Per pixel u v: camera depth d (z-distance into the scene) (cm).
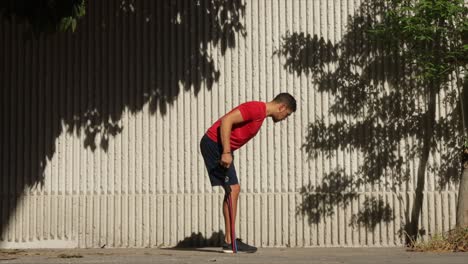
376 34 766
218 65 819
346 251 719
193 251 718
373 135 805
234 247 661
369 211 800
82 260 591
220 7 823
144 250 757
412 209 797
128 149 821
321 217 803
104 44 827
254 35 818
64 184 823
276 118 664
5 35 831
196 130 816
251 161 809
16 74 831
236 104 814
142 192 816
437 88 801
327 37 813
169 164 816
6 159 826
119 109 824
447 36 760
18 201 824
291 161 807
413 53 781
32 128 827
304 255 639
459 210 748
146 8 827
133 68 826
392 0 761
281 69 814
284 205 804
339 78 811
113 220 816
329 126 807
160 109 821
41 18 693
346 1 814
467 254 629
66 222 820
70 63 829
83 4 698
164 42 824
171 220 812
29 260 596
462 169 752
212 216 809
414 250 715
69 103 827
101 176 822
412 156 802
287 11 816
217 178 664
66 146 826
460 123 797
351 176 803
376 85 807
